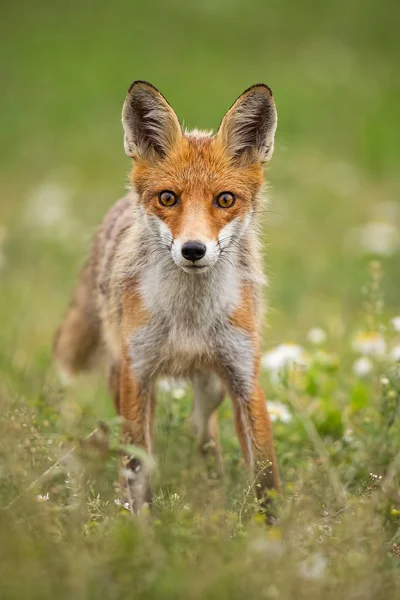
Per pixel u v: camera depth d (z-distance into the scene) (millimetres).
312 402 11352
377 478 8734
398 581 6848
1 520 6758
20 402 9508
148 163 9625
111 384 11188
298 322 16234
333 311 16203
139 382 9688
